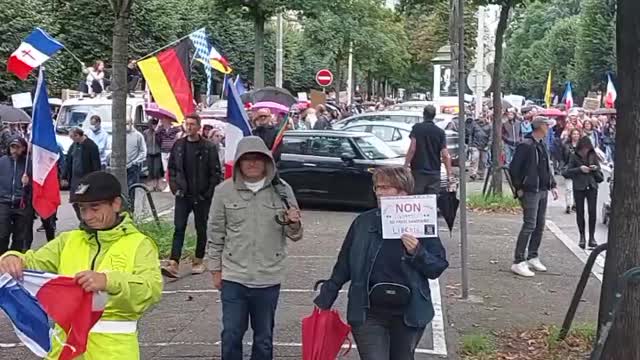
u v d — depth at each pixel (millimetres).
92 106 25078
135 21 37094
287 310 8891
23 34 30000
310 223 15664
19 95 21219
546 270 11359
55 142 9586
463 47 9438
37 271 4055
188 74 12961
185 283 10266
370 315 4988
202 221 10680
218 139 20141
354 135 18047
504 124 26375
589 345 7648
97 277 3805
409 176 5086
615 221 6172
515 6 18312
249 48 47469
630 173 6059
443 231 14758
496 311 9023
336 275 5184
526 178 10898
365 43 40344
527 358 7332
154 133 22203
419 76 75062
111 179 4121
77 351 3898
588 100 40281
